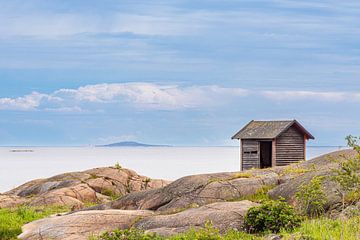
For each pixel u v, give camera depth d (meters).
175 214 37.81
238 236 32.41
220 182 43.78
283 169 46.66
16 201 61.44
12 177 161.00
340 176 31.42
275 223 33.09
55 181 70.69
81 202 60.66
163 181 73.06
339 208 34.59
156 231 35.12
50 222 39.81
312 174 39.59
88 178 69.75
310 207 35.31
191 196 43.28
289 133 72.50
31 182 73.81
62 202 59.72
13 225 42.72
